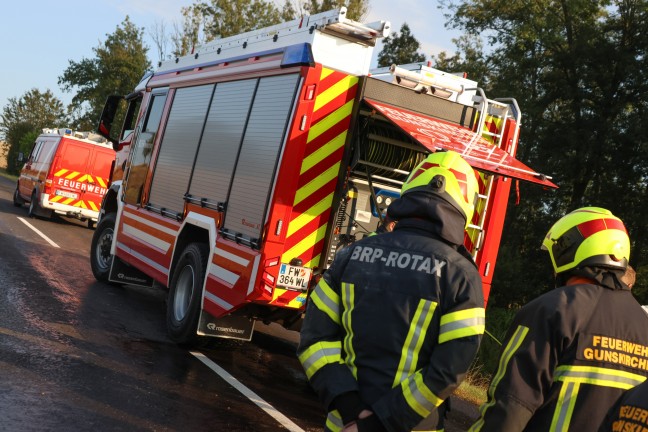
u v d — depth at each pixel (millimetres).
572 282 2820
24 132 72125
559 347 2582
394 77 7129
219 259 7105
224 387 6422
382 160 6945
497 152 6387
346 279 2758
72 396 5383
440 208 2760
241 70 7730
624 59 24969
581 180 26094
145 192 9570
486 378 8695
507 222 25922
